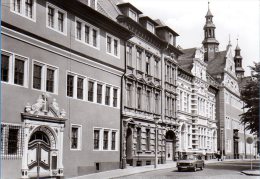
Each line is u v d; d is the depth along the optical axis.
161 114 47.22
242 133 90.12
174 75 52.09
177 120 52.22
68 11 30.14
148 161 43.47
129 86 40.16
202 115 64.94
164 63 48.75
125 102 38.56
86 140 31.69
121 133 37.50
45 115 26.56
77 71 30.95
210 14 88.31
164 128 47.88
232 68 85.00
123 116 37.75
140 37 42.59
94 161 32.66
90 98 32.84
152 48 45.72
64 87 29.20
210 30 87.81
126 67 38.97
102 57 34.59
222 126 75.00
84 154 31.25
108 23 35.22
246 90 44.12
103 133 34.34
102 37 34.88
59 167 27.89
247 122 46.28
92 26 33.38
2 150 22.95
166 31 48.78
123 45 38.72
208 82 68.94
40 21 26.92
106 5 40.09
